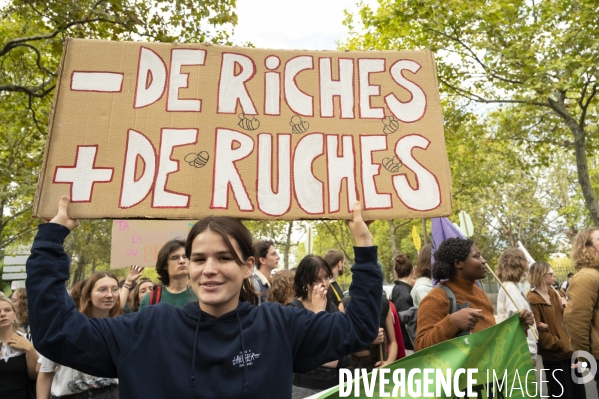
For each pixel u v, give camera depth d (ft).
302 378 12.44
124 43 9.11
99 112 8.64
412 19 40.83
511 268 17.17
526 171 49.70
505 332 10.65
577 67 36.11
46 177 8.13
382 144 9.17
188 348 6.11
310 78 9.46
